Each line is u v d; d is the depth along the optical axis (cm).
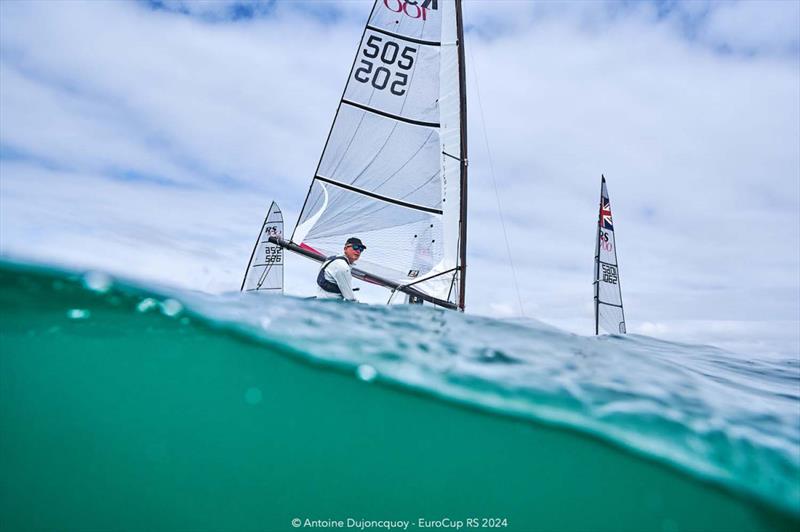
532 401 276
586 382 295
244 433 316
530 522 317
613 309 1431
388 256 804
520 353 330
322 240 824
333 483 321
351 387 308
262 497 316
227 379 317
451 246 808
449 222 814
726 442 252
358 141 840
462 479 315
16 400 302
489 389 281
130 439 308
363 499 319
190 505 311
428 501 319
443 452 313
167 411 313
